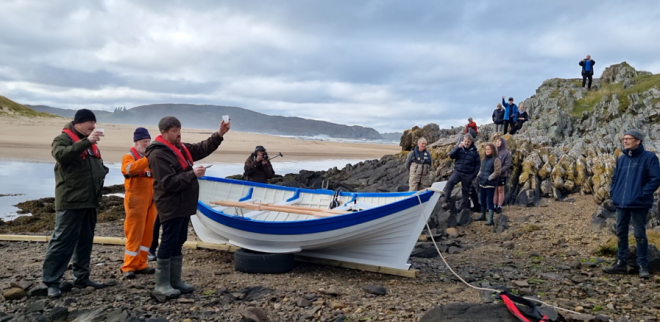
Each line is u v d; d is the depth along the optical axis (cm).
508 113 2306
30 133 5078
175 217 580
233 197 1005
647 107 2044
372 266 766
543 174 1386
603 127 2011
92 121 587
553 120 2217
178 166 583
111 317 504
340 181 1933
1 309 546
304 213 802
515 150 1498
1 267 733
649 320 546
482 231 1112
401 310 565
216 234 880
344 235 739
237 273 740
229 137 7350
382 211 720
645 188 703
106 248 893
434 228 1101
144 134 688
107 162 2870
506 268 804
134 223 680
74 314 522
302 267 794
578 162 1351
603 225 1045
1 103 8875
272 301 597
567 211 1203
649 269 736
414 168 1148
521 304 471
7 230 1133
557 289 672
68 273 702
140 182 676
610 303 603
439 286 695
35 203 1463
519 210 1258
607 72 3011
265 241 772
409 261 855
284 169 3100
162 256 591
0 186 1827
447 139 2072
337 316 546
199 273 728
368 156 5425
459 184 1508
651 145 1623
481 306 465
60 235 581
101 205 1480
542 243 985
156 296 582
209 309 563
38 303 545
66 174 575
